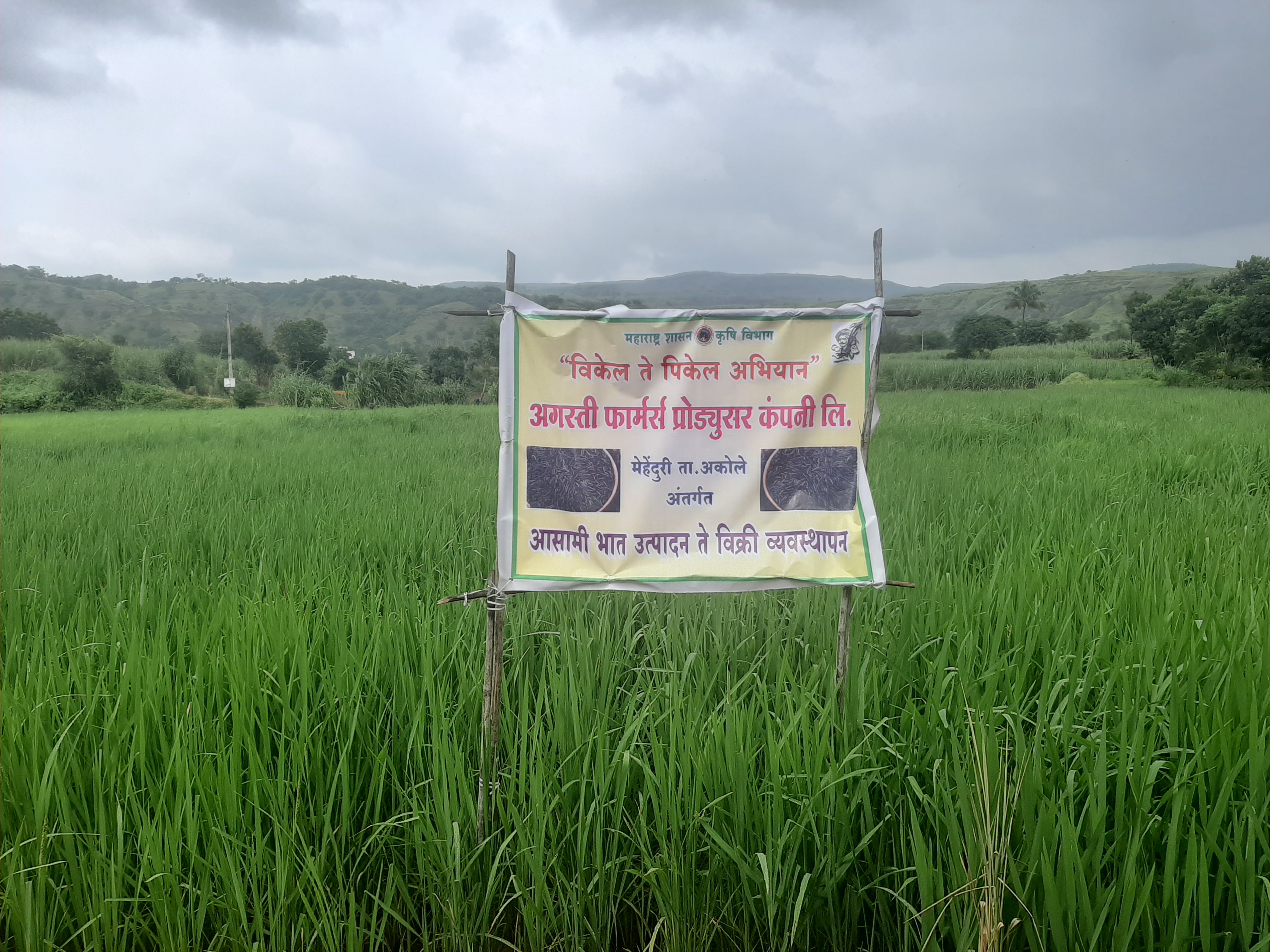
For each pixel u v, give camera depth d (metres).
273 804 3.16
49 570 5.71
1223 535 6.47
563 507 3.58
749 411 3.62
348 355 72.50
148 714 3.55
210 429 19.78
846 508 3.65
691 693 4.05
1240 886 2.62
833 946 3.00
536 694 4.15
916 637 4.38
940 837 2.98
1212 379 36.28
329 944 2.96
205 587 5.55
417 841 3.14
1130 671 3.73
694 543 3.62
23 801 3.19
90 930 3.05
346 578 5.84
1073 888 2.62
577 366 3.57
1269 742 3.05
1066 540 6.52
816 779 3.06
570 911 3.06
